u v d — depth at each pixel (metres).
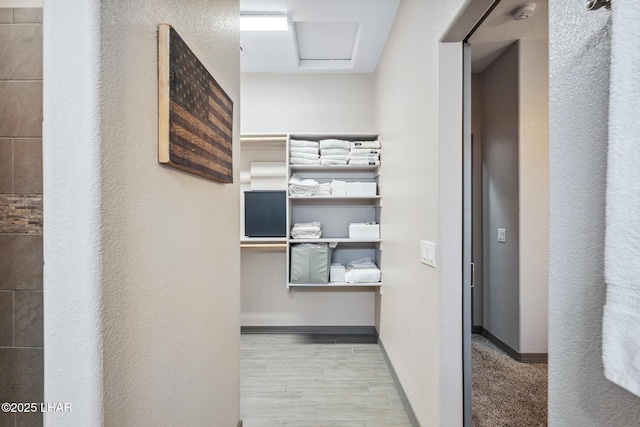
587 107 0.62
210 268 1.21
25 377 1.16
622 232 0.45
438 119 1.44
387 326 2.55
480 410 1.88
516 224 2.54
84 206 0.58
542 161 2.49
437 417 1.43
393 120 2.35
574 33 0.66
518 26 2.26
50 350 0.58
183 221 0.98
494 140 2.84
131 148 0.70
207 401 1.17
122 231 0.67
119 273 0.66
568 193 0.67
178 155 0.87
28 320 1.16
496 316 2.81
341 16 2.30
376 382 2.26
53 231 0.58
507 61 2.64
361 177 3.16
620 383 0.45
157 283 0.81
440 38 1.41
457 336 1.41
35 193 1.16
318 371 2.41
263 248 3.19
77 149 0.58
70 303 0.58
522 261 2.49
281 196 2.95
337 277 2.88
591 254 0.61
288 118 3.20
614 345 0.46
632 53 0.44
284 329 3.20
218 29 1.32
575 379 0.65
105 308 0.61
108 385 0.62
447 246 1.42
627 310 0.44
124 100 0.68
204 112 1.07
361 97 3.21
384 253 2.71
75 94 0.58
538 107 2.48
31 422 1.16
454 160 1.42
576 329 0.65
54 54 0.58
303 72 3.20
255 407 1.95
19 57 1.15
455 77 1.43
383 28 2.44
